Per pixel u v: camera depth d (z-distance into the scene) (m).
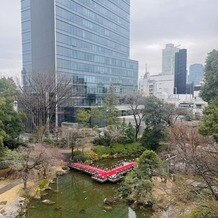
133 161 40.00
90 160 40.81
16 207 23.14
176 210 17.34
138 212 23.91
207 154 14.67
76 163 38.00
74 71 67.38
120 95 77.81
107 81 84.25
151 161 26.58
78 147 43.44
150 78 144.88
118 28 92.56
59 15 61.53
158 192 24.81
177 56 140.00
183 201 13.59
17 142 38.16
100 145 46.59
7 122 36.19
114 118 52.22
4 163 31.03
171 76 135.50
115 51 90.31
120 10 94.12
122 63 95.44
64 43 63.53
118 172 34.12
